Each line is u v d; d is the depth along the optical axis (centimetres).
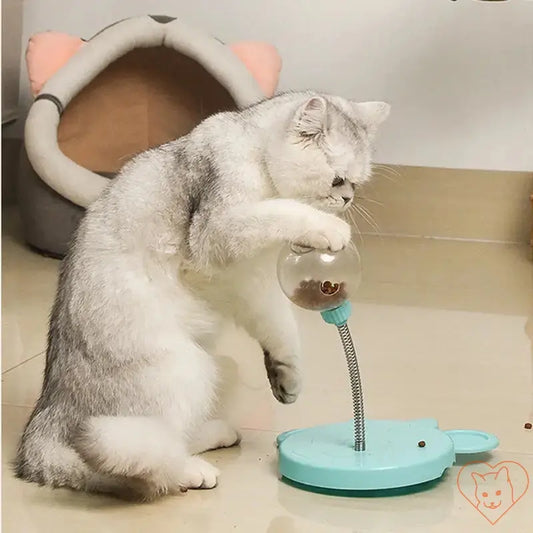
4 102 356
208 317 176
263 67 321
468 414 199
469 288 295
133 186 173
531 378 221
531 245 341
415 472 160
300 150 169
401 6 342
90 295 166
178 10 354
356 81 349
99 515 154
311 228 158
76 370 165
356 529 150
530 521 153
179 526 150
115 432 150
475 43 340
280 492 163
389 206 354
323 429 178
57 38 318
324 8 345
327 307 162
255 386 217
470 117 345
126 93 335
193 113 338
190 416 164
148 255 169
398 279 303
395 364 229
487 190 349
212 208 166
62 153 307
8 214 369
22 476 168
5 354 233
